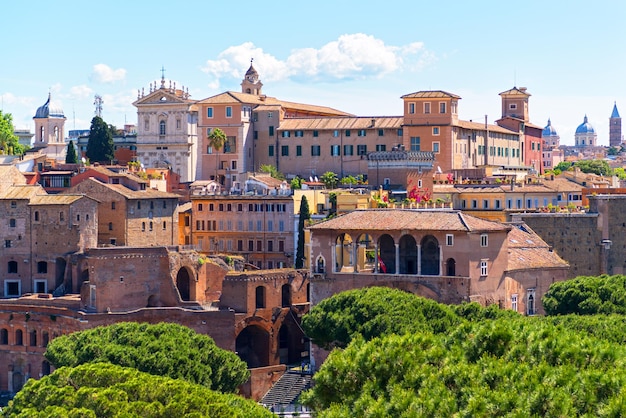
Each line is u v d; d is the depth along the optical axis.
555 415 110.62
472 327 134.62
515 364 121.31
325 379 131.00
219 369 193.12
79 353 188.50
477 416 112.38
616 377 114.62
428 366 124.56
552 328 132.38
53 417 145.12
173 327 199.75
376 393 125.50
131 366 182.62
